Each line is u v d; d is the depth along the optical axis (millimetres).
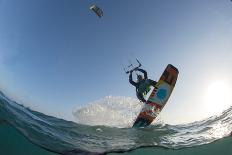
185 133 2949
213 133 2846
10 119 2869
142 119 3178
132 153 2672
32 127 2881
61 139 2816
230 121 2939
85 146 2762
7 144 2611
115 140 2877
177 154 2635
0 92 3104
